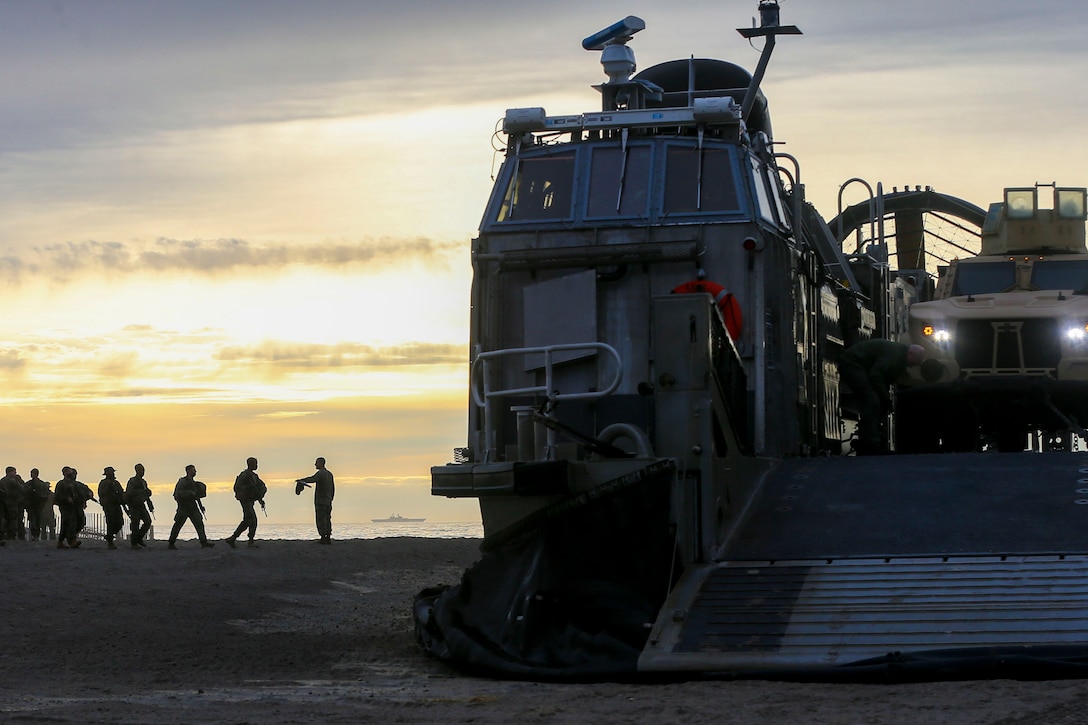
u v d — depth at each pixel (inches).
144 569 916.0
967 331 755.4
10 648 545.0
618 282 589.6
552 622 447.2
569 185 607.2
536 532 470.9
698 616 424.2
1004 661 369.1
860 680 376.5
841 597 420.5
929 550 445.4
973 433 815.7
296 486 1240.2
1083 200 865.5
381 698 392.8
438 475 491.5
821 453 669.3
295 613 700.7
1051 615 392.5
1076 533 446.9
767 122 733.9
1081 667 364.2
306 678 456.4
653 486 460.8
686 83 721.6
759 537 477.1
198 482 1247.5
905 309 907.4
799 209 651.5
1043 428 816.9
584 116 617.3
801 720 324.5
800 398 624.4
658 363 481.7
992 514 471.2
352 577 911.0
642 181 600.7
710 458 470.3
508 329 600.4
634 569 455.8
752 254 582.2
